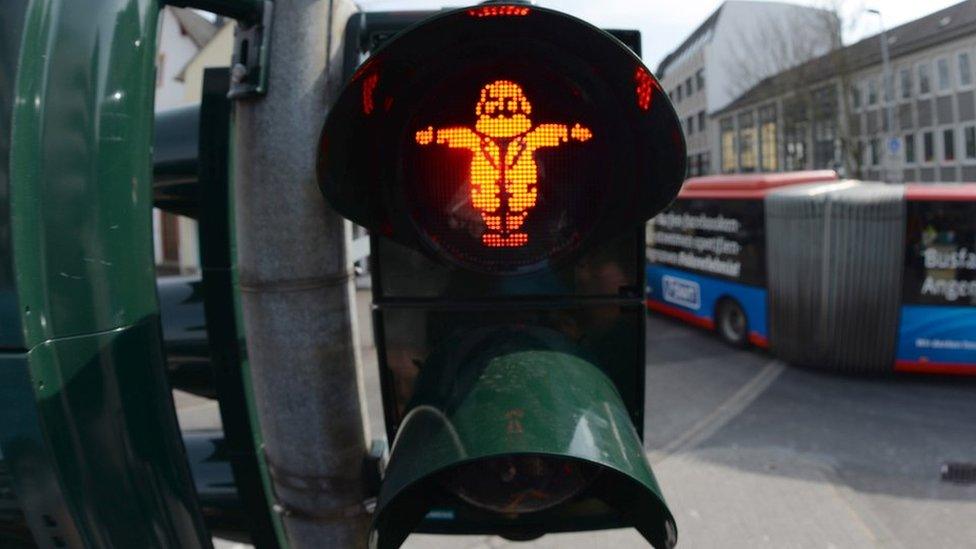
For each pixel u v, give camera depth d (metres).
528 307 1.42
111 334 1.13
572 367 1.20
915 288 9.09
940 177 9.28
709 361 10.73
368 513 1.62
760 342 10.89
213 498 1.84
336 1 1.53
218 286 1.81
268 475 1.88
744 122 34.53
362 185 1.30
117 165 1.13
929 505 5.53
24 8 1.00
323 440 1.56
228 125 1.76
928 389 9.04
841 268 9.45
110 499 1.13
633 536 4.92
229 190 1.78
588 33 1.17
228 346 1.81
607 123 1.30
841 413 8.05
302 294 1.51
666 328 13.43
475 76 1.29
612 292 1.44
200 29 22.20
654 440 7.18
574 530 1.33
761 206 10.71
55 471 1.05
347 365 1.58
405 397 1.46
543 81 1.29
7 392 1.01
